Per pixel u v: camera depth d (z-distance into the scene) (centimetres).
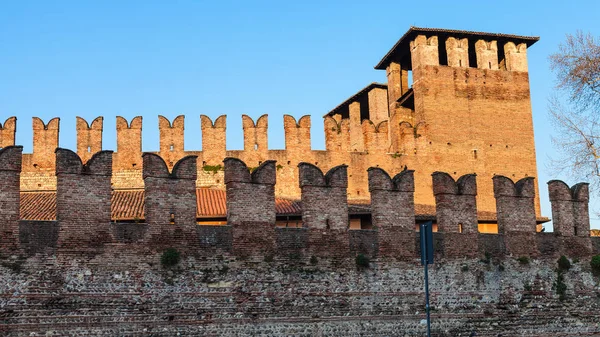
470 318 4253
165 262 3691
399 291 4131
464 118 6969
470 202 4444
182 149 6372
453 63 7038
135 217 4962
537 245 4566
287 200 6000
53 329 3431
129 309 3578
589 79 4741
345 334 3959
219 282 3775
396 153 6769
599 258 4666
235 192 3906
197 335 3675
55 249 3512
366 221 5356
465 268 4316
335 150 6625
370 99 7625
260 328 3797
